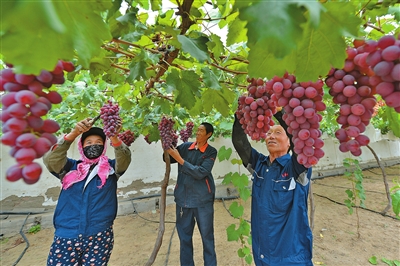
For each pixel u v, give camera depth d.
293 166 1.72
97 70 1.38
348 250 3.37
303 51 0.57
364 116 0.70
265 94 1.26
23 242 3.69
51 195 4.62
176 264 3.05
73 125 3.59
